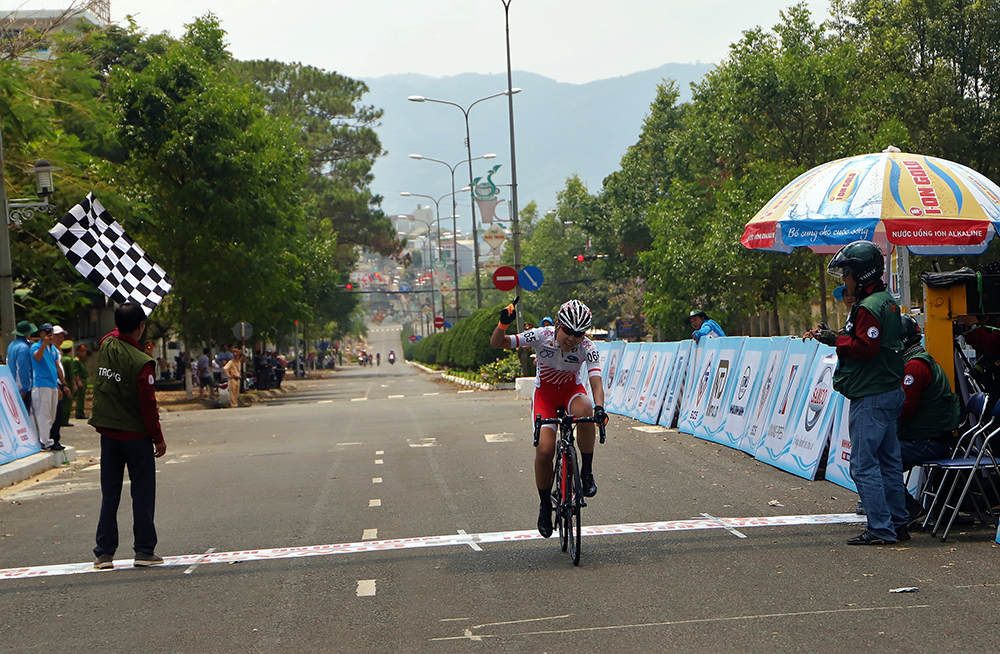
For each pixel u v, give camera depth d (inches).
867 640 176.9
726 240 1306.6
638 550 264.7
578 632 190.7
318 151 2442.2
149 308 613.9
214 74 1259.8
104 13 1191.6
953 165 357.4
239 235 1204.5
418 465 459.5
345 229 2488.9
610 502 342.6
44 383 547.5
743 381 474.9
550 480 271.0
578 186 3201.3
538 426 270.2
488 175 1307.8
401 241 2593.5
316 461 498.3
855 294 272.2
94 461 566.9
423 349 3230.8
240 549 289.3
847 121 1245.1
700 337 557.3
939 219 334.3
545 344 269.6
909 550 249.3
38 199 940.6
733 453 452.1
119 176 1200.8
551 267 3211.1
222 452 573.9
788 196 367.2
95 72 1165.1
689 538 277.3
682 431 550.6
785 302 1560.0
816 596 208.8
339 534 304.3
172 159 1153.4
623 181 2171.5
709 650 175.5
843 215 341.4
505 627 196.5
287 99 2389.3
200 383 1357.0
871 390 260.1
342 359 5836.6
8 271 679.7
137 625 211.9
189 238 1181.7
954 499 286.2
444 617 206.2
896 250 414.3
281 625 206.1
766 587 218.4
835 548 255.9
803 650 173.0
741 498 339.0
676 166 1914.4
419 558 265.4
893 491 263.7
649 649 177.8
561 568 246.8
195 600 231.6
